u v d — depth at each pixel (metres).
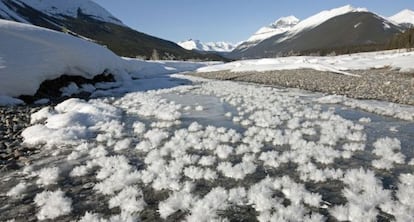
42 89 18.14
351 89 21.62
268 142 9.02
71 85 20.98
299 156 7.38
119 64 31.06
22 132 10.16
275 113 13.16
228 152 7.98
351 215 4.78
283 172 6.74
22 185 6.19
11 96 15.54
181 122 11.88
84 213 5.26
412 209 4.93
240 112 13.52
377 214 4.88
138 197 5.70
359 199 5.26
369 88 21.64
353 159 7.50
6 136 9.81
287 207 5.01
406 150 8.20
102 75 26.25
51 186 6.34
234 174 6.48
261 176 6.56
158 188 6.05
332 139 9.02
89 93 21.39
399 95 18.36
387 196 5.36
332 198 5.52
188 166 7.16
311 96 18.95
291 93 20.52
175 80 33.56
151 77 38.66
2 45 17.38
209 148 8.43
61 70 20.12
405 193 5.43
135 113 13.90
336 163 7.24
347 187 5.88
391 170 6.77
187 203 5.29
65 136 9.57
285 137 9.13
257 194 5.48
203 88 24.36
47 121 11.35
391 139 8.95
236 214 5.08
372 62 46.72
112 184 6.16
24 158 7.97
